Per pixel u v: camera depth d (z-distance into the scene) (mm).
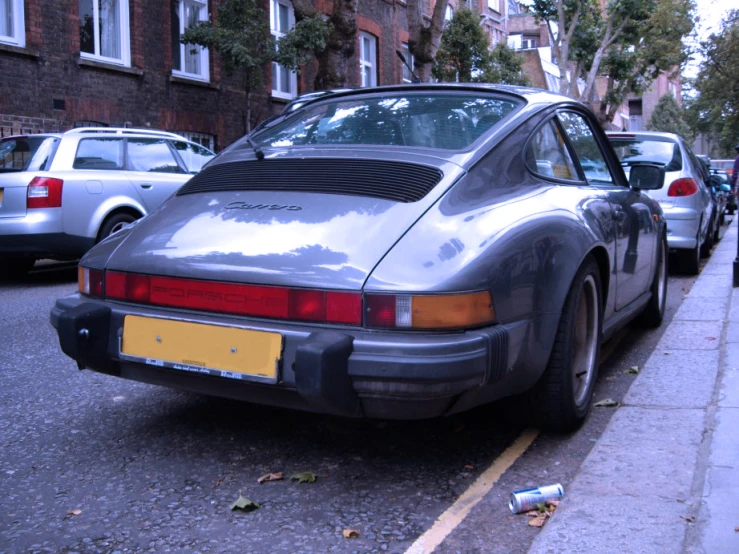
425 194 3283
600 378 4852
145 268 3385
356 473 3471
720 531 2650
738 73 33125
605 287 4215
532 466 3504
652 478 3148
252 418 4203
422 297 2873
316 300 2971
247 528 2967
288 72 20734
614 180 5020
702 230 9492
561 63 27422
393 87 4340
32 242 8680
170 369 3266
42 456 3689
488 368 2994
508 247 3156
